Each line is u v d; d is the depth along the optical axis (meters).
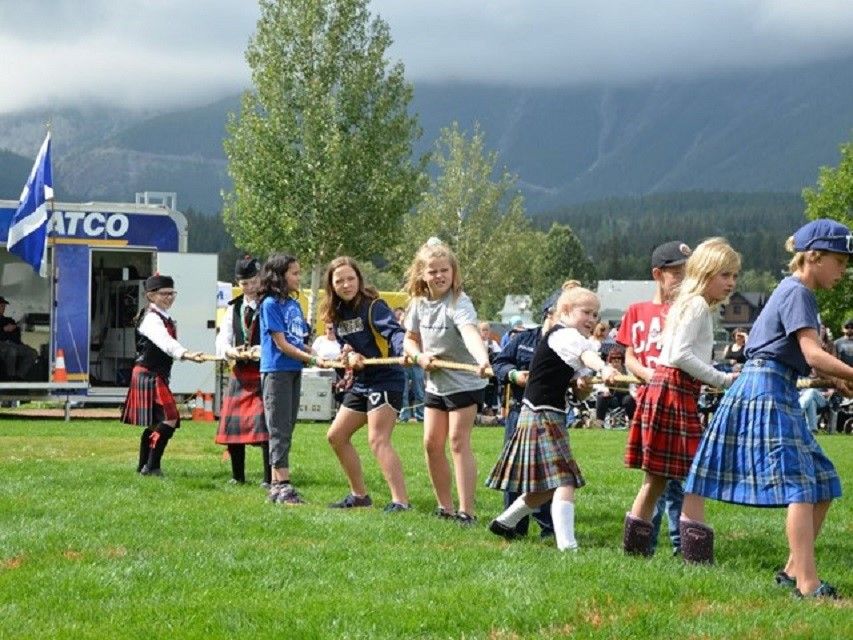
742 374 6.12
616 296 94.56
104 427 18.19
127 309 22.22
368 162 46.22
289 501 9.15
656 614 5.29
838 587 6.25
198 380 21.41
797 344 6.01
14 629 5.18
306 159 45.84
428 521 8.00
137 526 7.70
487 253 77.69
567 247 120.50
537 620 5.22
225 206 47.38
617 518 8.70
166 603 5.58
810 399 19.38
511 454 7.24
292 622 5.23
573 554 6.72
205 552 6.77
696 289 6.64
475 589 5.73
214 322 21.55
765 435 5.96
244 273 10.40
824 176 49.59
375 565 6.43
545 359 7.19
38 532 7.35
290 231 45.06
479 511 8.95
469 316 8.04
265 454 10.26
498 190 78.50
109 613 5.44
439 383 8.20
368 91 46.38
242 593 5.80
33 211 20.78
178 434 16.39
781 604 5.59
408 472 11.59
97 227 21.64
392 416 8.73
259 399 10.36
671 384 6.76
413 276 8.23
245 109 47.00
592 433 19.02
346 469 8.97
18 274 21.98
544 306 7.90
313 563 6.49
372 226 46.47
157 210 21.88
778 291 6.06
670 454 6.71
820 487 6.04
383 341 8.71
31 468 11.31
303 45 46.25
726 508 9.33
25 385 21.08
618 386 7.44
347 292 8.69
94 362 22.33
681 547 6.60
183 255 21.58
